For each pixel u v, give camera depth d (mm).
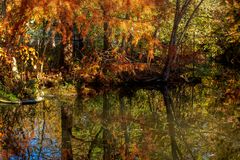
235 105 14586
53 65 19375
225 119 12203
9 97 14375
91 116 12703
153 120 12328
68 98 16062
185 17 24797
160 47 20641
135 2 14820
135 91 18938
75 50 21656
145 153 8805
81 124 11547
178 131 10797
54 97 16031
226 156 8477
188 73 22953
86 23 16016
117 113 13336
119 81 19406
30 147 9047
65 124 11453
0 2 15461
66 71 18344
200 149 9117
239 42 26641
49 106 14227
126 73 20281
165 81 21141
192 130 10891
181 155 8633
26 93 14836
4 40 14828
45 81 16703
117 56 19484
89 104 14922
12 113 12906
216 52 26953
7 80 14617
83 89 17281
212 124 11555
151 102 15953
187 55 23562
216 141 9680
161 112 13664
